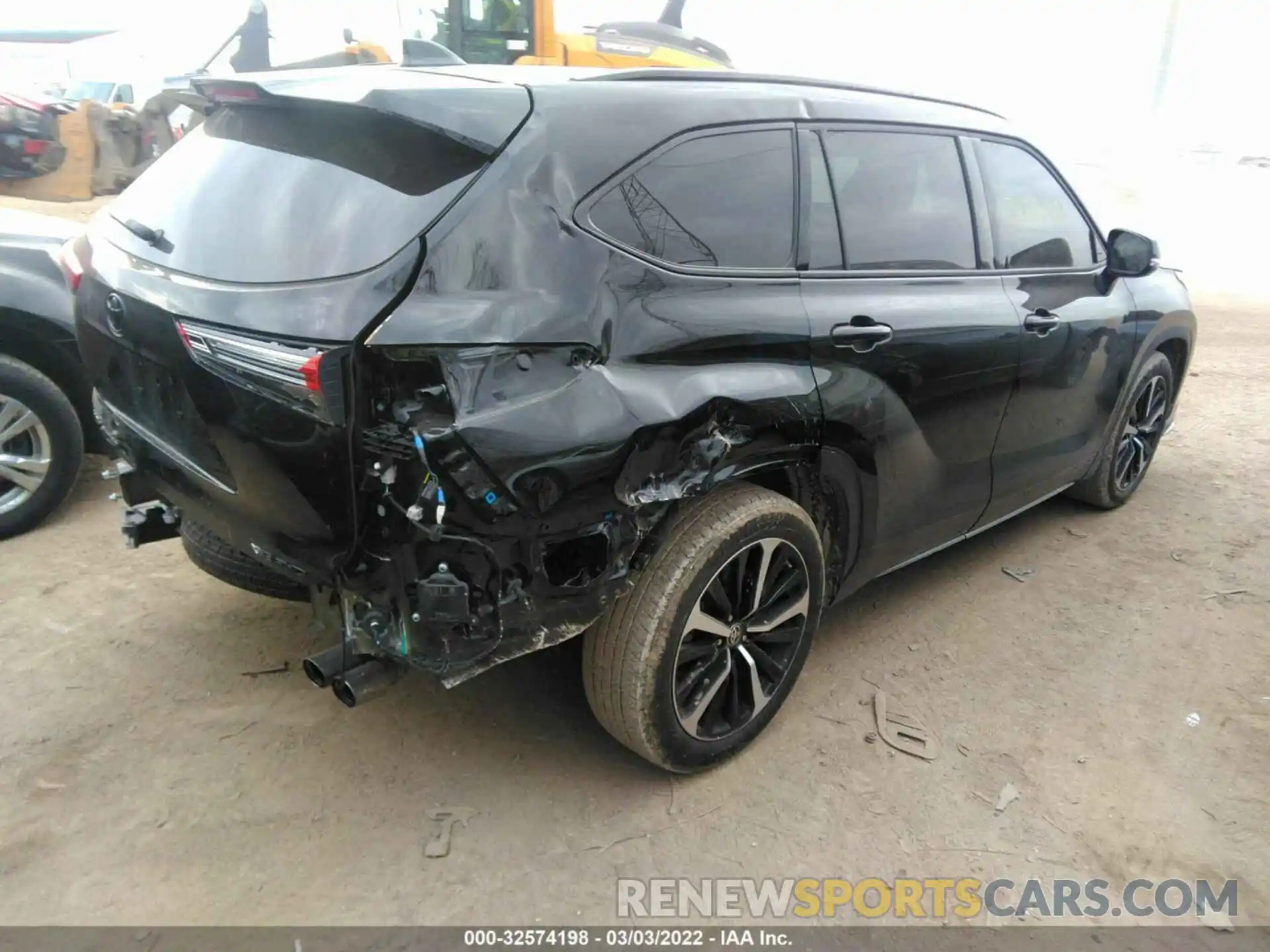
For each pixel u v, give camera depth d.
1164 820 2.69
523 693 3.10
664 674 2.47
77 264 2.71
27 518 3.91
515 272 2.11
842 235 2.88
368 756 2.78
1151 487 5.17
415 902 2.30
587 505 2.16
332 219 2.12
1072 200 4.01
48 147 12.36
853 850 2.54
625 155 2.36
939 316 3.07
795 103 2.83
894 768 2.85
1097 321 3.90
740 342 2.48
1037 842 2.59
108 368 2.60
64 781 2.61
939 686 3.26
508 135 2.18
